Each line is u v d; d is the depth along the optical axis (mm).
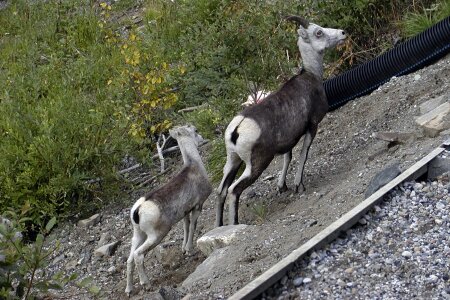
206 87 19516
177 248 14469
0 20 27375
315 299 9789
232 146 13445
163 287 12203
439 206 11359
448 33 16734
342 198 12883
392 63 17188
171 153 18891
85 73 21953
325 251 10688
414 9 19391
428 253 10375
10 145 17641
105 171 17625
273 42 18750
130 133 18219
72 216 17438
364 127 16000
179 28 22891
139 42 22234
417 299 9516
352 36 19641
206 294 10875
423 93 16141
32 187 17203
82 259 15805
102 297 14078
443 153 12570
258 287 9906
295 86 14000
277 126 13508
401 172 12398
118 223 16719
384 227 11070
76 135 17766
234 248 12320
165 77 19688
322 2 19609
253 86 18484
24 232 17047
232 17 19547
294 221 12594
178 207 13227
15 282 14047
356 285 9945
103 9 26828
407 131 14805
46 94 21531
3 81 21906
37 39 25688
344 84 17469
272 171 15992
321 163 15453
